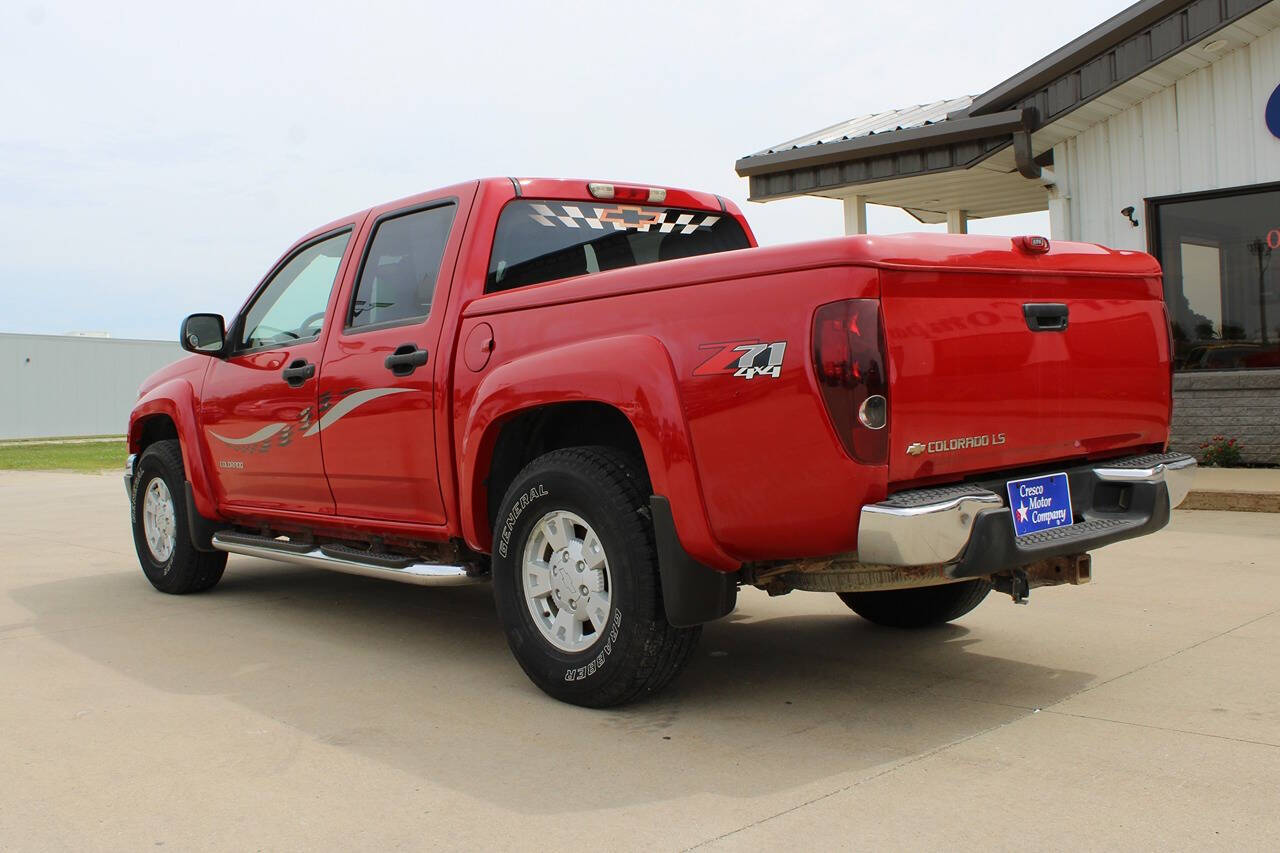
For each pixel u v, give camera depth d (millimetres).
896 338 3182
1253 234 9633
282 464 5352
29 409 41688
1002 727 3570
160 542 6410
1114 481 3826
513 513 4039
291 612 5809
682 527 3516
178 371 6344
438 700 4070
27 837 2869
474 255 4457
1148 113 10016
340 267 5152
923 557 3143
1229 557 6422
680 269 3580
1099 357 3842
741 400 3352
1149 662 4297
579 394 3754
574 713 3869
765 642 4855
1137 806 2875
